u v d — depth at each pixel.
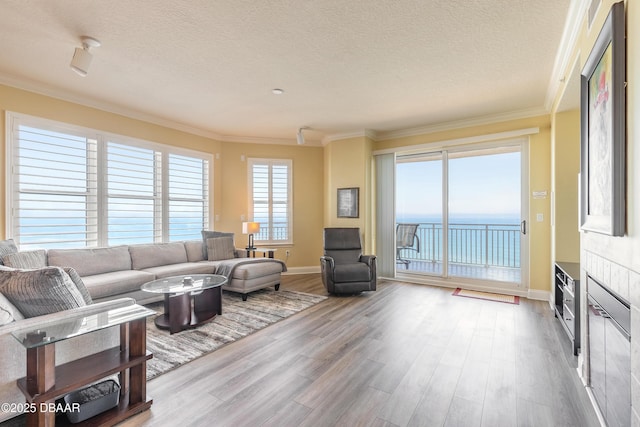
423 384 2.07
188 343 2.72
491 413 1.76
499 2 2.02
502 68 2.96
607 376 1.59
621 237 1.33
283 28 2.32
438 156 5.16
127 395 1.86
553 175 3.59
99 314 1.80
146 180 4.50
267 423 1.68
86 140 3.83
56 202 3.58
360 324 3.19
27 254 3.03
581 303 2.11
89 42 2.49
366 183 5.23
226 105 4.03
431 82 3.29
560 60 2.71
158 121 4.59
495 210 5.38
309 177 6.00
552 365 2.31
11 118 3.23
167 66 2.96
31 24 2.28
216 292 3.48
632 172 1.20
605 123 1.44
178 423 1.69
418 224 6.55
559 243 3.43
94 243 3.92
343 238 4.93
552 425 1.66
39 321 1.64
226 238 4.99
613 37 1.28
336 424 1.67
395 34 2.39
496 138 4.31
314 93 3.62
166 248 4.44
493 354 2.50
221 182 5.62
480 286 4.55
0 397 1.54
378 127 5.05
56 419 1.63
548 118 4.01
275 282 4.55
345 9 2.09
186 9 2.10
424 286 4.84
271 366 2.32
